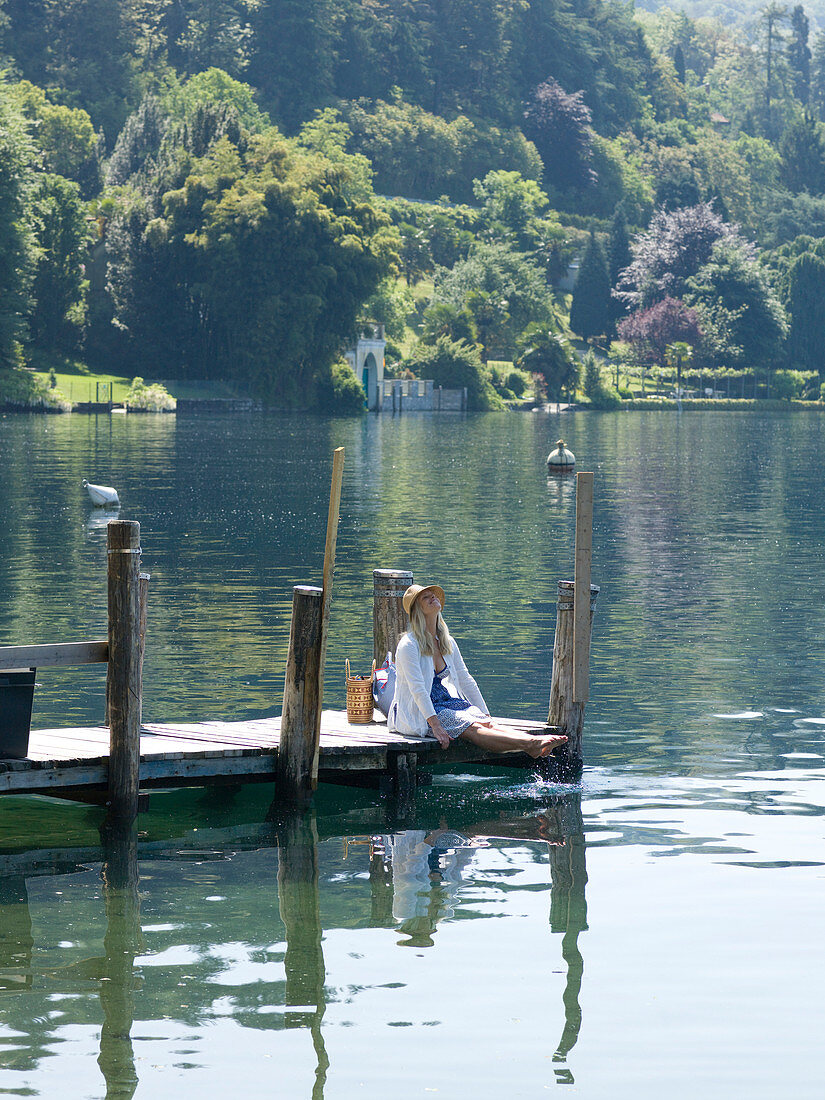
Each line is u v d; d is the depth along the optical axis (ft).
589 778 53.01
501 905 38.81
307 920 37.83
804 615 91.71
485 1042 29.89
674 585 105.91
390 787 52.60
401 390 589.73
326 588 50.37
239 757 50.39
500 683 69.92
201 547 127.24
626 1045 29.73
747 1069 28.55
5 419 403.54
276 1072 28.58
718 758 55.83
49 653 47.09
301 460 258.98
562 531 142.92
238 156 554.05
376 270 545.44
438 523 150.10
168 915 38.47
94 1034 30.48
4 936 36.76
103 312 557.74
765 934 36.11
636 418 572.51
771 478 229.86
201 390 536.42
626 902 38.81
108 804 47.88
